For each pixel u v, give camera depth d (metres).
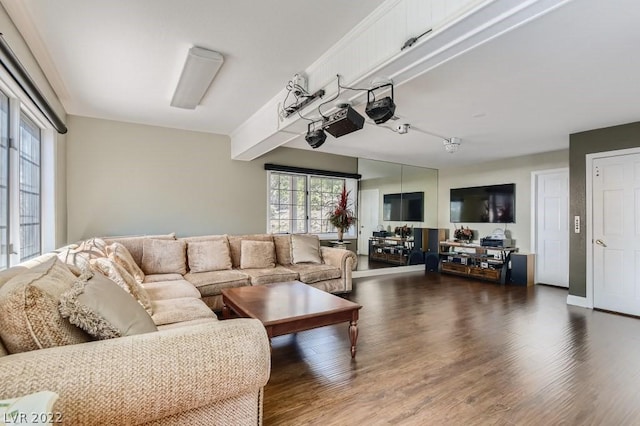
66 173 4.00
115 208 4.32
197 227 4.89
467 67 2.42
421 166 6.97
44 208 3.23
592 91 2.88
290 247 4.79
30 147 2.95
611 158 3.98
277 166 5.55
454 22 1.57
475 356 2.62
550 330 3.25
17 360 0.93
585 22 1.86
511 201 5.82
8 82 2.14
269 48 2.48
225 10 2.03
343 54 2.36
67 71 2.85
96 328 1.19
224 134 5.08
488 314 3.77
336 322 2.53
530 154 5.60
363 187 6.51
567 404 1.96
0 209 2.24
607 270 4.02
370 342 2.90
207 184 4.96
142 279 3.28
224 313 3.10
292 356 2.61
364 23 2.14
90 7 1.99
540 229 5.55
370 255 6.50
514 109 3.35
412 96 3.00
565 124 3.89
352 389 2.12
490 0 1.41
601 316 3.75
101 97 3.48
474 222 6.38
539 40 2.05
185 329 1.21
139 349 1.07
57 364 0.95
